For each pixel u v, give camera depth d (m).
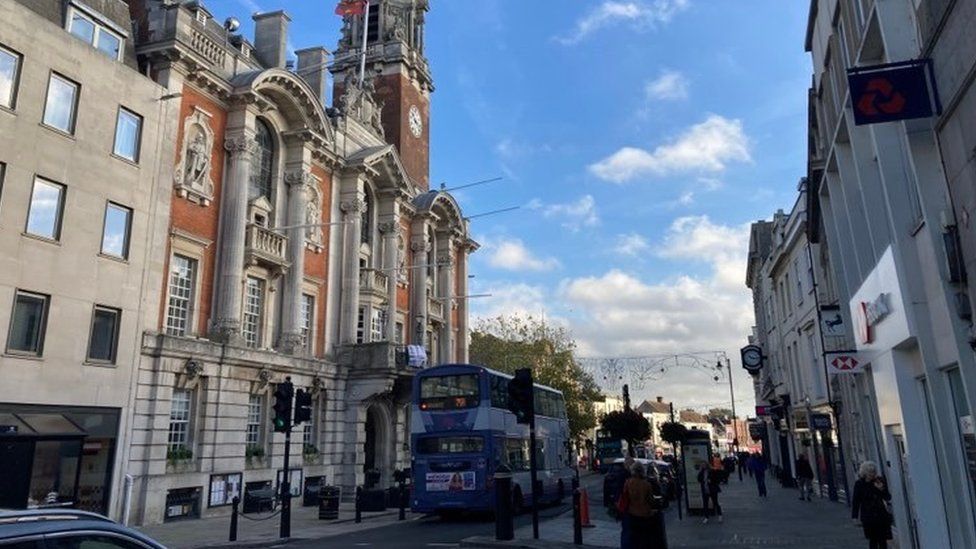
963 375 7.99
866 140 12.45
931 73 7.96
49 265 18.42
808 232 21.80
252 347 25.36
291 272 28.45
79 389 18.84
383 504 25.78
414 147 47.31
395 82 46.28
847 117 12.71
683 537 15.40
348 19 49.12
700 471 19.80
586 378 64.38
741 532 15.91
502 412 22.80
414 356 33.19
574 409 60.50
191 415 22.92
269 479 25.81
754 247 45.28
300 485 27.45
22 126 18.08
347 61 46.78
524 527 18.67
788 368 33.88
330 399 30.30
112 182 20.53
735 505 23.73
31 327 18.03
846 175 14.06
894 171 10.09
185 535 17.80
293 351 27.75
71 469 18.00
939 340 9.27
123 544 3.79
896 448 12.18
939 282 8.84
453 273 46.12
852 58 12.23
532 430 15.70
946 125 7.72
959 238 7.74
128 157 21.34
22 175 17.98
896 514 12.20
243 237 25.64
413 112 47.72
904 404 10.84
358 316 33.84
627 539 10.29
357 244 33.22
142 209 21.53
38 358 17.89
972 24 6.72
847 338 17.14
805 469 25.50
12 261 17.53
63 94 19.42
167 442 21.48
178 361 22.14
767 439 48.81
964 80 6.99
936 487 10.44
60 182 18.97
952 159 7.64
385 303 36.34
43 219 18.53
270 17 31.41
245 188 25.84
